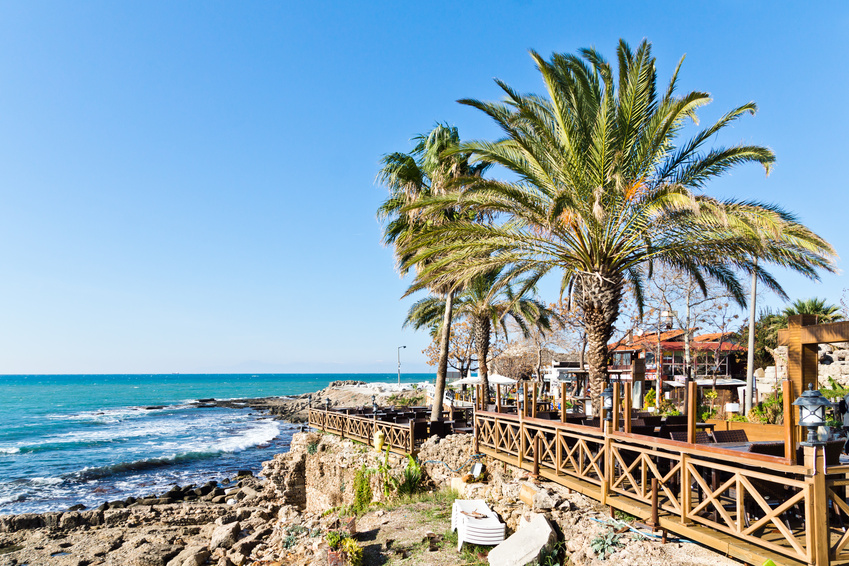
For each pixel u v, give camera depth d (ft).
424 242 43.62
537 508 27.66
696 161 36.22
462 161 59.00
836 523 21.22
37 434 167.73
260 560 42.68
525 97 39.99
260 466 115.85
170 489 92.22
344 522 35.27
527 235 41.47
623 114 36.01
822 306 106.93
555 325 105.60
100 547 57.00
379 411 70.54
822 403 15.99
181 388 562.25
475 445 41.78
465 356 107.76
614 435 25.20
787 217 32.83
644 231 37.47
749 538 17.92
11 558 55.47
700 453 20.12
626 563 20.56
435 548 30.19
